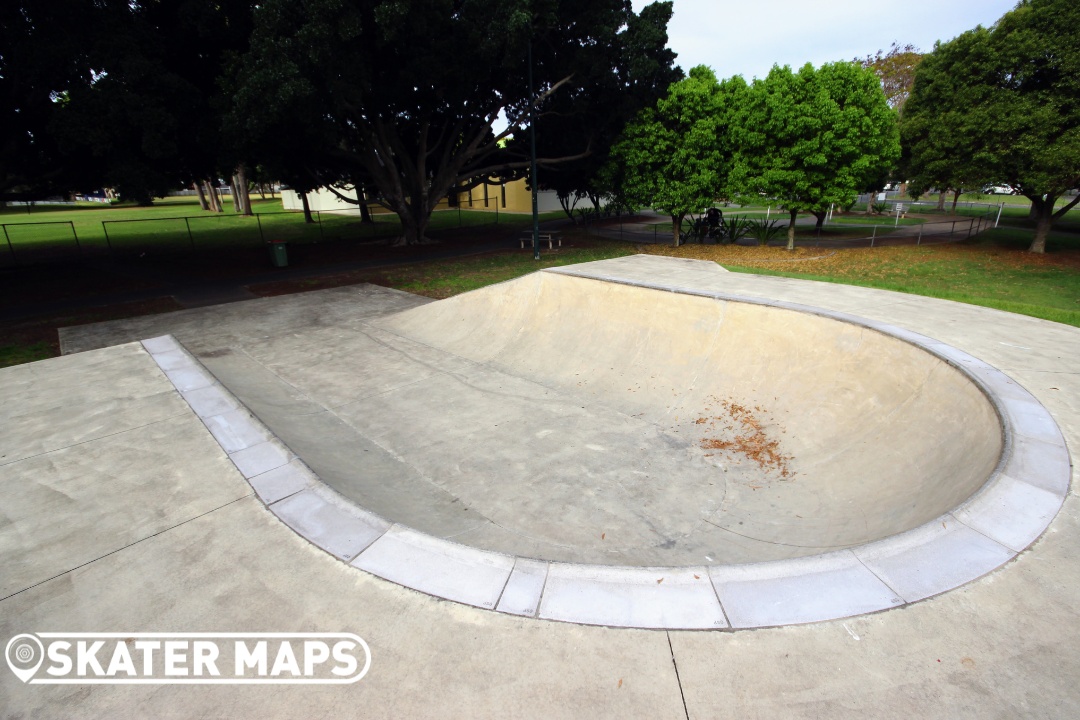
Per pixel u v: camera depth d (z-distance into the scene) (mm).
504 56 17109
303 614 2938
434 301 12781
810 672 2434
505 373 9211
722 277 10977
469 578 3154
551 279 10703
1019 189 16312
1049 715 2158
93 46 13328
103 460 4793
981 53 15102
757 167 18297
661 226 30969
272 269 19047
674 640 2652
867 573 2990
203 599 3090
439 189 23719
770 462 6051
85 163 18281
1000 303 8859
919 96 17719
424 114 20781
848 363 6824
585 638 2693
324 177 25062
